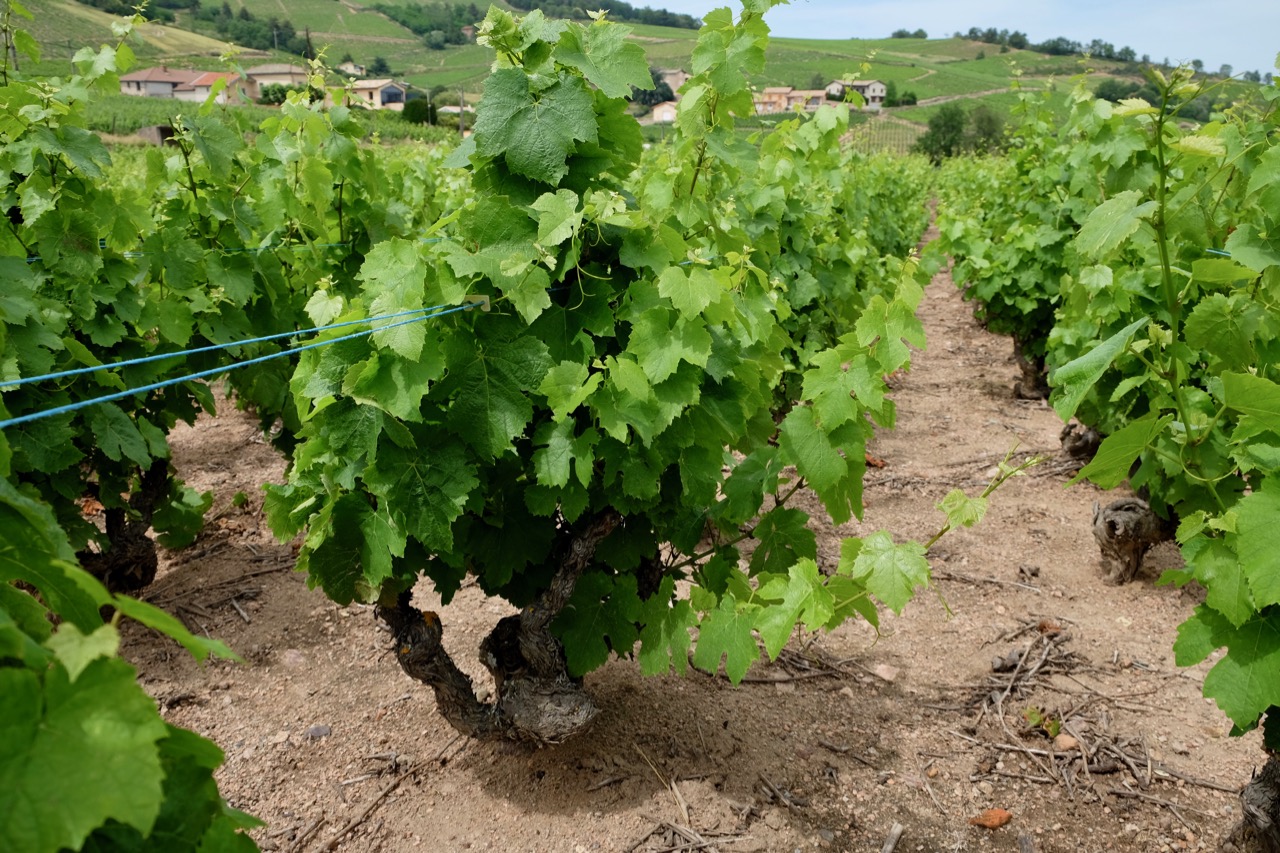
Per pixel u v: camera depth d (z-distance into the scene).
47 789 0.91
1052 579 4.43
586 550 2.65
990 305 7.78
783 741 3.18
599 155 2.48
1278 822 2.44
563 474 2.35
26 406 3.30
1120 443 2.20
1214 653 3.77
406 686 3.48
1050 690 3.51
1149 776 3.01
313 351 2.42
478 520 2.58
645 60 2.47
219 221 4.23
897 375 8.62
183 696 3.40
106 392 3.68
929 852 2.69
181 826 1.12
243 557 4.57
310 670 3.60
